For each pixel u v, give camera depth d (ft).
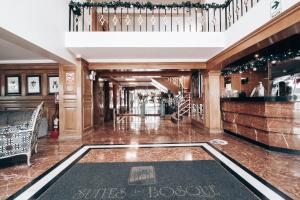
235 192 8.97
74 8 18.92
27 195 8.99
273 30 11.89
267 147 16.10
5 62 24.23
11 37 11.53
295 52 19.26
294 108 14.60
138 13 28.50
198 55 21.35
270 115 15.67
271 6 11.66
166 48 18.30
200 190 9.20
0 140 12.52
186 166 12.42
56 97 23.97
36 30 13.16
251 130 18.34
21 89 24.99
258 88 25.71
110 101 43.45
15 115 19.92
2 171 12.07
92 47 17.87
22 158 14.57
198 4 19.08
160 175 11.01
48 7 14.78
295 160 13.39
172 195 8.75
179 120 36.14
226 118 23.12
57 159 14.26
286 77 23.27
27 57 22.70
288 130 14.93
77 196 8.80
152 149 16.63
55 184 10.07
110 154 15.31
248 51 15.72
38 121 14.38
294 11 10.19
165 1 28.81
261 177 10.61
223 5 19.04
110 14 29.19
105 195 8.84
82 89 21.65
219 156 14.46
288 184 9.75
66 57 18.26
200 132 24.72
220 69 23.76
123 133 24.66
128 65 23.31
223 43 17.94
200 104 28.71
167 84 43.70
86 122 23.15
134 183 10.02
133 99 78.13
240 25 15.19
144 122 36.94
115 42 17.70
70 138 21.20
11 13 10.66
